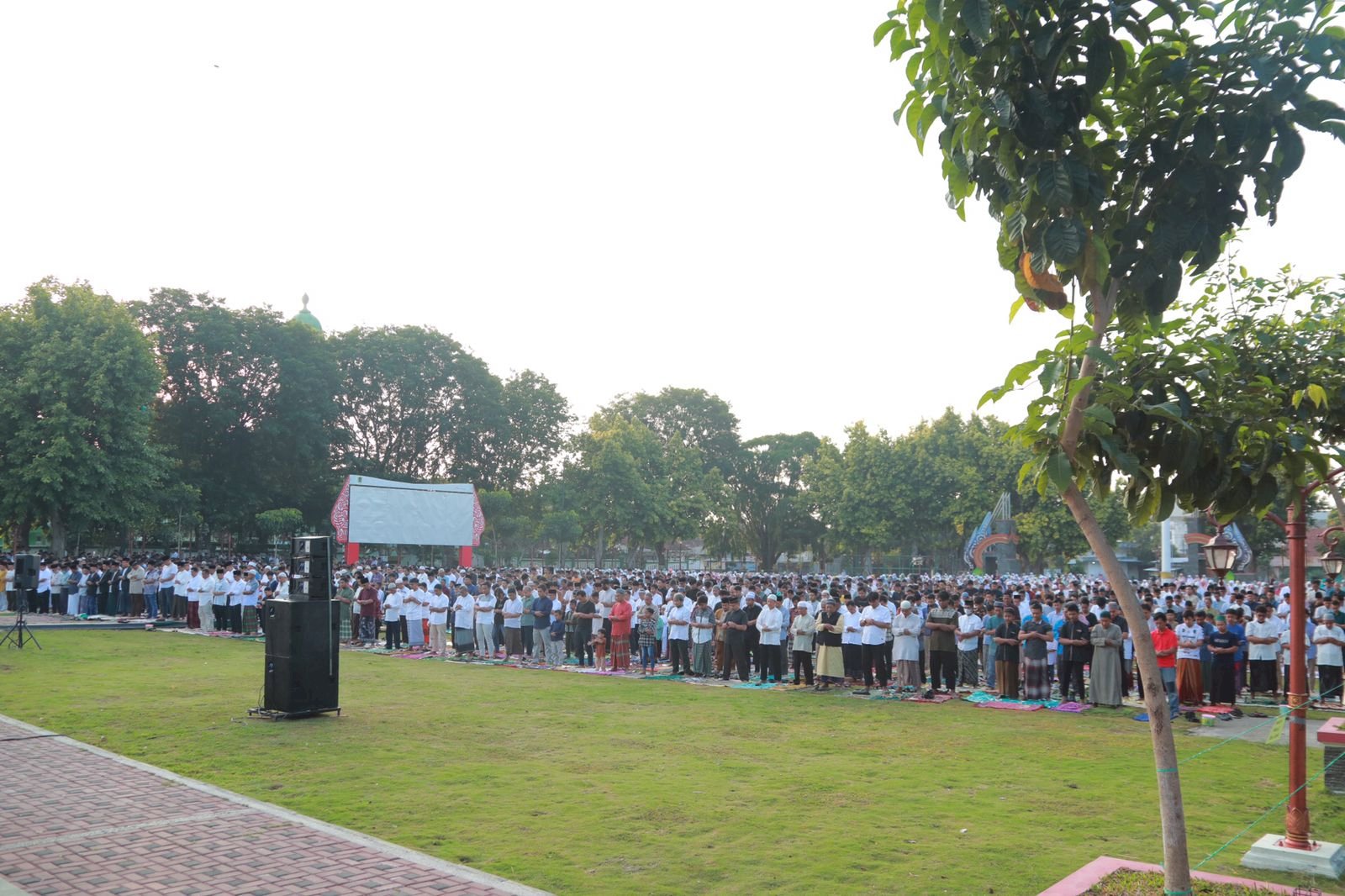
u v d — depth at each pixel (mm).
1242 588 26641
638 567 75312
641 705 16125
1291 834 7582
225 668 19578
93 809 8797
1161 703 5410
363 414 60938
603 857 7680
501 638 25625
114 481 39844
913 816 9023
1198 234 5012
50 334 40281
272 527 51219
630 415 79938
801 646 18891
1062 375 5316
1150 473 5746
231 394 51625
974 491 57688
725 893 6883
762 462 82438
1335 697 17781
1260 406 5984
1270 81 4840
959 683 19422
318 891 6637
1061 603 20266
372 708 15328
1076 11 4855
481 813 8977
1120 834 8438
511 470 65062
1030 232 5156
